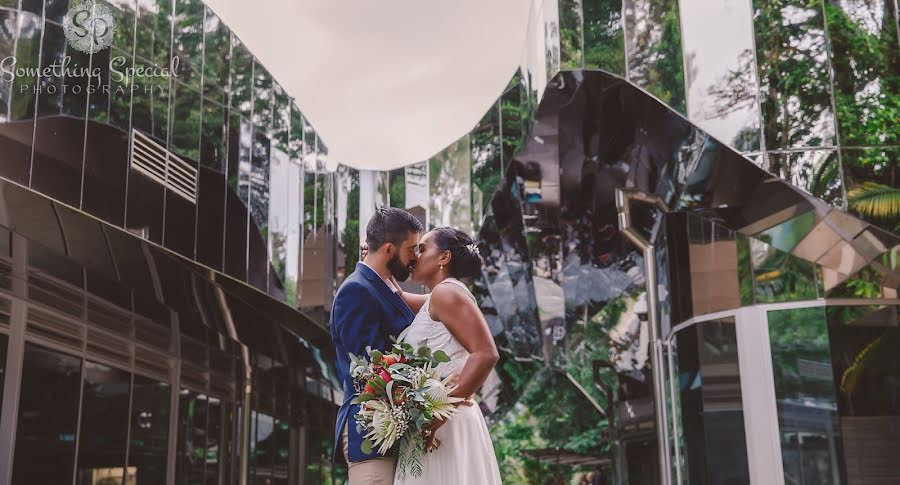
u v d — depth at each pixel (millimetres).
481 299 13539
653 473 10898
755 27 7156
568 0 8180
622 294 11359
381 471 3691
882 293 7773
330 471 17344
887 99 6840
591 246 11633
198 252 9852
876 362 7777
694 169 7605
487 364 3574
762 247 8266
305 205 13078
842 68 6918
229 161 10734
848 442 7742
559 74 8297
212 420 12258
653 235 8961
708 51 7328
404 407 3465
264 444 14344
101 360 9008
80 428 8500
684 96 7395
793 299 8070
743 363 8242
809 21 7027
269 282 11719
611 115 8562
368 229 3986
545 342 12367
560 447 14180
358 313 3811
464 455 3645
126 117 8594
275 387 14812
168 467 10602
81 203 7898
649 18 7680
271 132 12070
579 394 14312
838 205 6828
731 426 8312
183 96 9703
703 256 8727
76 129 7887
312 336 14188
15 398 7492
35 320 7824
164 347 10680
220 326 11781
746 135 7070
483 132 12930
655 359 7828
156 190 9047
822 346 7863
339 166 14242
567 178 11016
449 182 13648
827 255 7555
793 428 7910
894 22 6941
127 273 9078
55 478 8047
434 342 3746
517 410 14461
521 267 12945
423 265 3914
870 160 6816
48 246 7840
